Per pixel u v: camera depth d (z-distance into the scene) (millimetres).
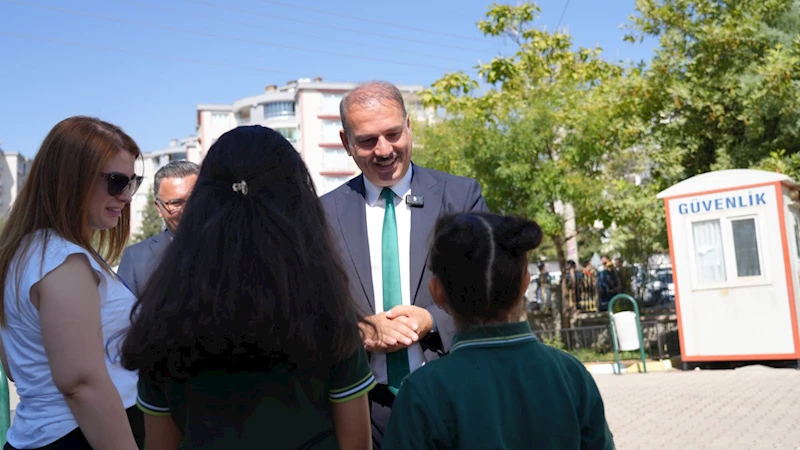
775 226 11914
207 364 2051
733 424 7652
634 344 13273
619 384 11430
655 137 17516
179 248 2123
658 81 17125
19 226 2631
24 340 2564
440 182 3643
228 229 2102
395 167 3482
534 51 18594
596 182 16797
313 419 2172
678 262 12672
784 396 9086
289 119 92875
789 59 15406
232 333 2010
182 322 2025
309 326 2055
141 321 2098
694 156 17812
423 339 3275
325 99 88000
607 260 21047
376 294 3469
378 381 3246
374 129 3418
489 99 17688
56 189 2635
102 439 2424
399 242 3490
